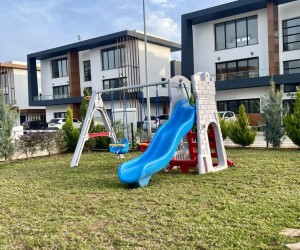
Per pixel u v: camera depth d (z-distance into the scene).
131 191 6.57
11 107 12.77
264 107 13.41
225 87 26.58
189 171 8.61
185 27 29.11
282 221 4.40
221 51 28.62
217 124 8.73
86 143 14.87
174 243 3.88
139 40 33.56
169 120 8.73
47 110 41.16
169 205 5.42
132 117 16.86
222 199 5.59
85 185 7.35
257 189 6.19
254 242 3.78
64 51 37.84
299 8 24.67
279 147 13.20
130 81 33.16
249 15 27.05
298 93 12.47
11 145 12.15
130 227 4.48
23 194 6.71
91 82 37.25
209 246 3.74
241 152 12.06
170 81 9.07
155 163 7.11
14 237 4.33
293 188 6.19
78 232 4.39
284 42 25.69
